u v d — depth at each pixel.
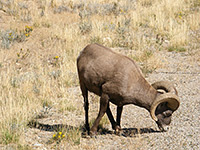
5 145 16.78
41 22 47.38
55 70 31.94
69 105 23.73
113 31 44.72
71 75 30.22
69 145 17.34
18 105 21.44
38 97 25.52
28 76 29.69
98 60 17.78
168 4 54.84
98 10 53.78
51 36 42.22
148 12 52.16
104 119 21.08
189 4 57.91
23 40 40.53
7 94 25.08
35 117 21.53
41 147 16.91
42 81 28.52
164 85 17.83
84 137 18.64
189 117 20.98
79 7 57.34
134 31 45.19
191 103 23.58
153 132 19.02
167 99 16.64
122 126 20.39
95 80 17.89
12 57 35.53
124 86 17.11
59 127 18.94
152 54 36.22
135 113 22.66
